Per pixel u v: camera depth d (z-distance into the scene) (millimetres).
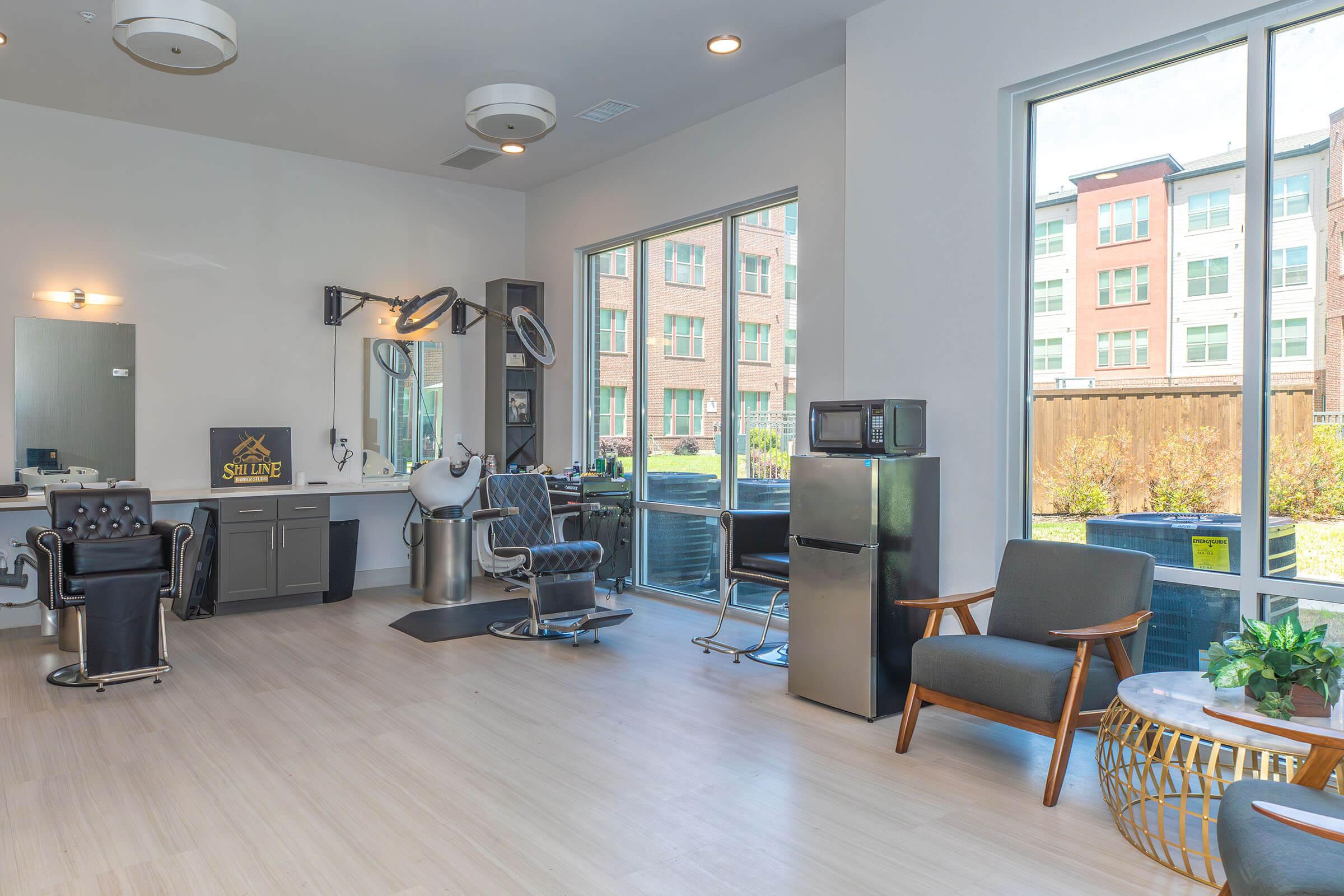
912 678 3322
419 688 4121
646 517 6473
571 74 4969
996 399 3768
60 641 4758
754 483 5586
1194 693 2592
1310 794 2021
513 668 4488
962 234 3881
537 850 2568
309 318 6406
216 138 6000
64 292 5457
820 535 3867
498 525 5277
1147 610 3109
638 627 5410
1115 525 3629
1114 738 2736
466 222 7156
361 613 5758
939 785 3053
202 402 5965
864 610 3684
